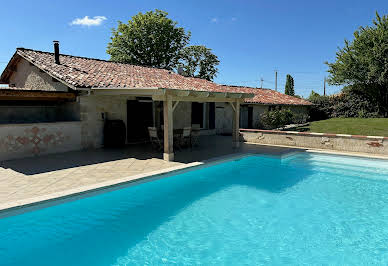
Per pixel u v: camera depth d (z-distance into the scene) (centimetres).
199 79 2036
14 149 911
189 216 592
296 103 2641
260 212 620
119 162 897
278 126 1964
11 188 604
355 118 2817
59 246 460
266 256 445
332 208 647
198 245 476
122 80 1221
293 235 517
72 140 1091
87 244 470
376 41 2725
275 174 920
